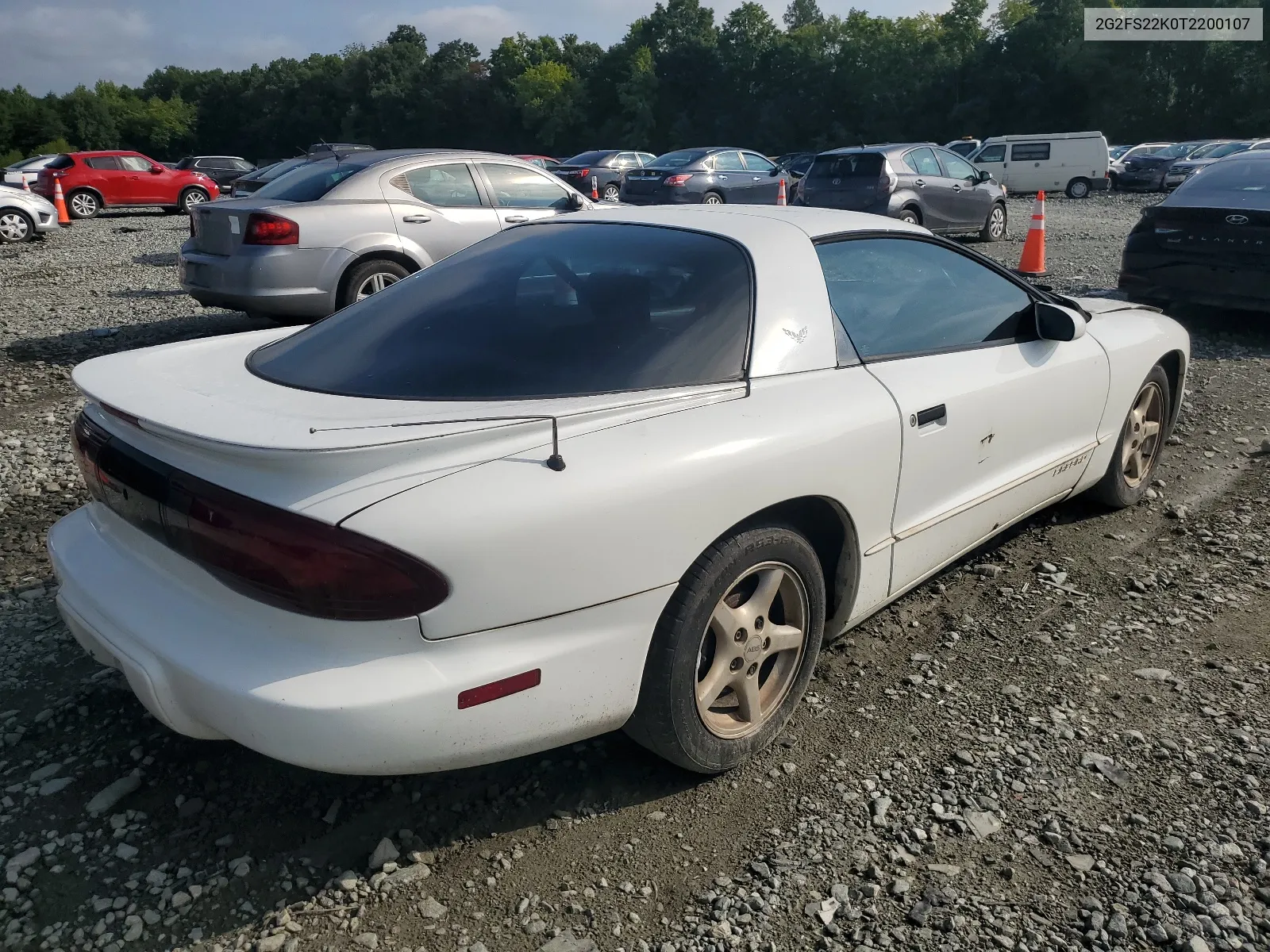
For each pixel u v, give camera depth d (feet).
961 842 7.62
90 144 364.79
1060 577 12.14
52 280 38.75
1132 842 7.59
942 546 10.48
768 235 9.34
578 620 6.98
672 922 6.91
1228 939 6.66
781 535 8.21
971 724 9.14
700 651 7.79
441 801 8.18
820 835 7.72
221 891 7.22
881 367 9.50
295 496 6.36
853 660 10.33
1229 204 25.04
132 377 8.24
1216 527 13.57
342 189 24.99
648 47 282.97
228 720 6.52
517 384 7.71
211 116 385.50
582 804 8.13
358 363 8.25
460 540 6.33
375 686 6.32
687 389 7.95
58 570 8.20
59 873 7.38
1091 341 12.50
